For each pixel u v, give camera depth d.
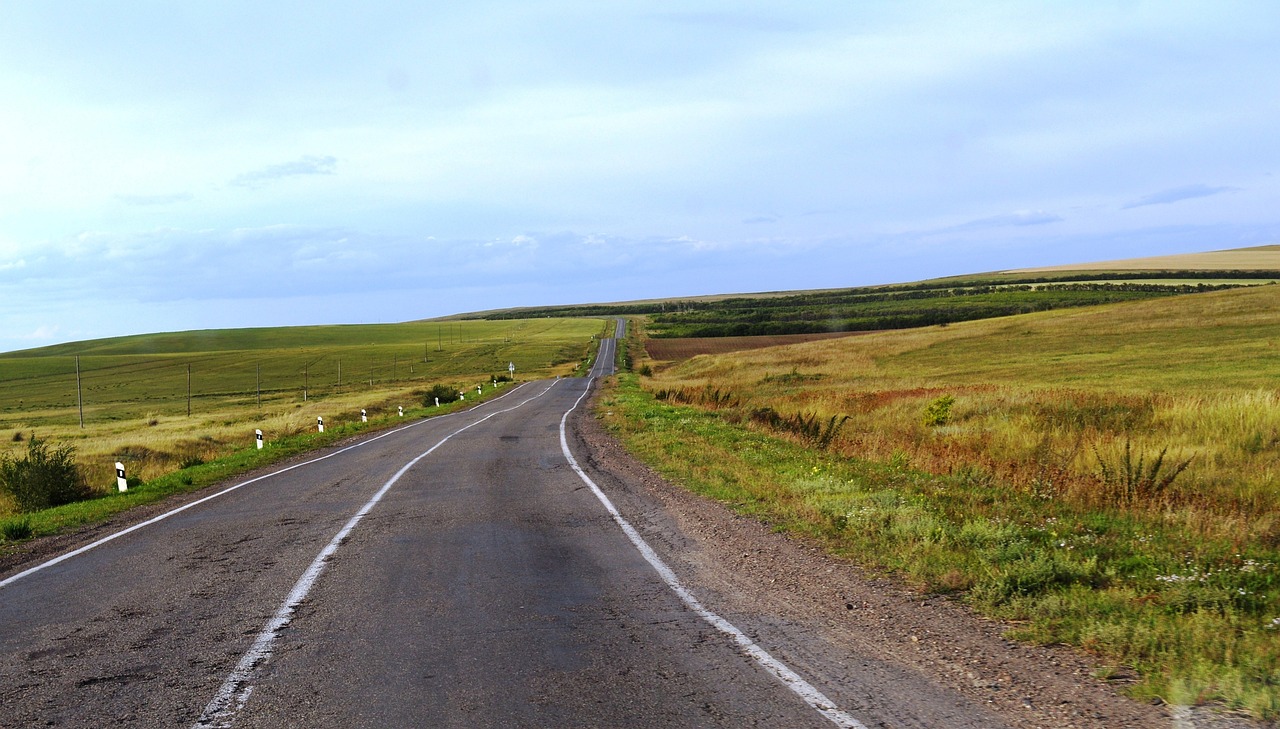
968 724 4.05
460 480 14.49
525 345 138.12
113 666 5.30
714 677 4.77
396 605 6.54
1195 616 5.44
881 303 170.12
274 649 5.52
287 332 182.50
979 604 6.07
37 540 10.82
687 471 14.12
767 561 7.73
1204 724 3.96
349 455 20.69
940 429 20.08
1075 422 19.33
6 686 5.00
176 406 79.75
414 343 151.00
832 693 4.48
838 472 12.65
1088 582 6.60
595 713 4.27
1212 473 12.18
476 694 4.59
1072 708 4.21
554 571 7.59
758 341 113.69
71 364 123.56
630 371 81.50
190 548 9.41
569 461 16.91
